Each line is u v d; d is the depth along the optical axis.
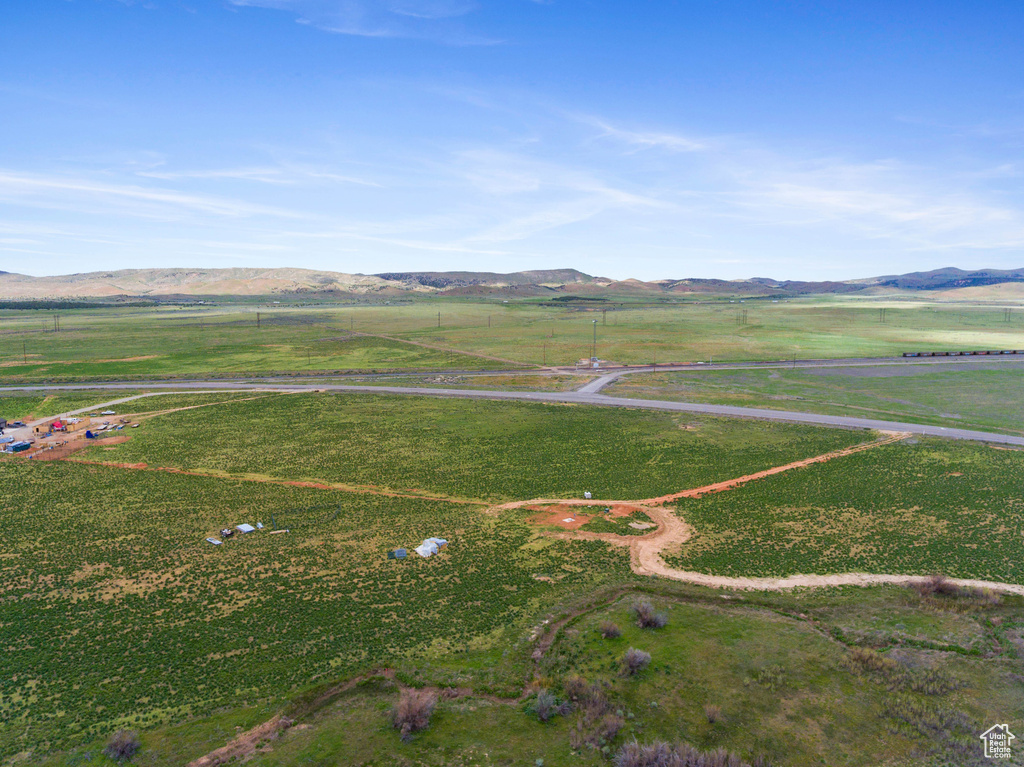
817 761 30.28
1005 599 48.06
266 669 40.16
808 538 60.72
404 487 77.50
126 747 32.06
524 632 44.19
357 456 90.12
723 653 40.16
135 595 50.44
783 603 47.84
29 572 54.62
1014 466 81.69
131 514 68.50
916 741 31.62
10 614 47.56
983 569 53.62
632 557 56.78
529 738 32.88
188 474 82.31
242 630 45.09
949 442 93.00
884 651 40.44
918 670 37.72
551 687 37.38
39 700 37.25
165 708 36.28
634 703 35.22
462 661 40.75
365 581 52.62
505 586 51.50
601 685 36.88
